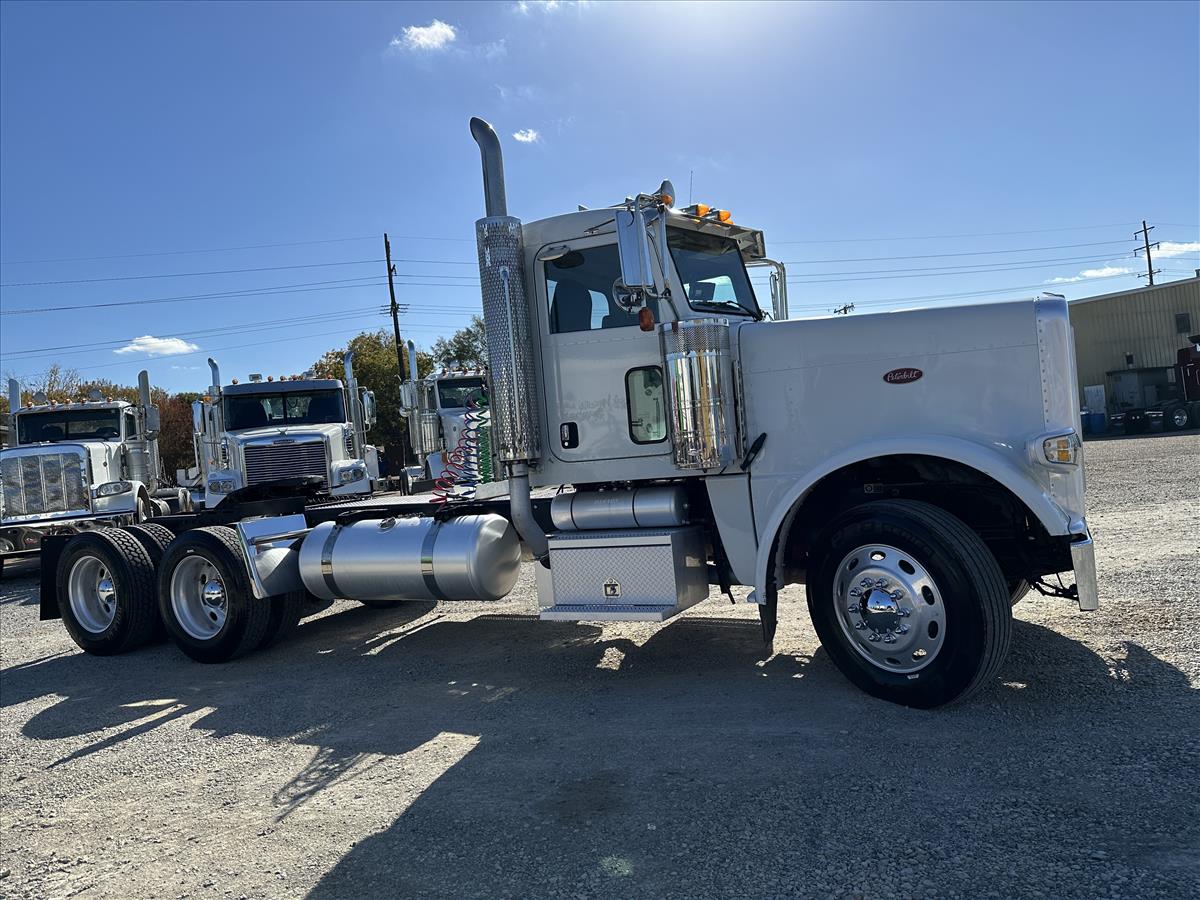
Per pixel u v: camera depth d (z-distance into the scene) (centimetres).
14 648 812
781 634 600
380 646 680
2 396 3494
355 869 319
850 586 451
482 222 552
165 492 1658
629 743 421
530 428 551
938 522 422
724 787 359
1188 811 303
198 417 1391
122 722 536
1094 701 416
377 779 405
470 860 318
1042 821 305
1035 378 441
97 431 1563
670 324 500
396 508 645
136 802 404
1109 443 2495
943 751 375
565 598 532
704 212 557
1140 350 3394
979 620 406
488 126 550
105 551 715
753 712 447
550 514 553
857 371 477
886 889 273
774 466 497
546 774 392
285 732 487
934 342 461
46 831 380
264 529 661
